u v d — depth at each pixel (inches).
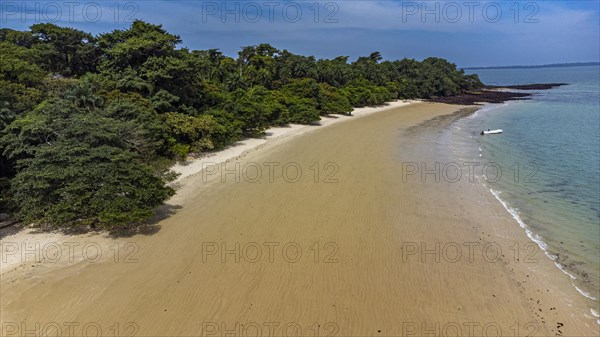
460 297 538.0
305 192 940.0
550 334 474.6
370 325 479.2
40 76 1135.0
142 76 1326.3
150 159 1078.4
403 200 898.7
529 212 853.2
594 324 494.9
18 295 515.5
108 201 669.9
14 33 1582.2
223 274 580.4
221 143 1353.3
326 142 1541.6
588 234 746.2
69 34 1628.9
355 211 825.5
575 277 598.9
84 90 1010.1
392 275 586.2
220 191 941.8
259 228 738.2
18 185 695.7
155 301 514.0
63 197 678.5
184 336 454.9
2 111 808.9
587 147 1517.0
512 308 519.5
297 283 561.0
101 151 724.0
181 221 764.0
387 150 1417.3
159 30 1501.0
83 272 574.9
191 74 1419.8
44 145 735.1
